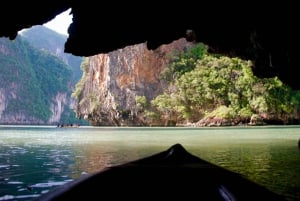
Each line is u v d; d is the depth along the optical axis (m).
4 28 11.07
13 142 28.92
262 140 26.89
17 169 12.80
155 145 23.80
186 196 5.17
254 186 5.82
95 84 102.75
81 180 5.86
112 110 93.50
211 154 16.94
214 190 5.41
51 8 10.95
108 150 20.33
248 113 73.75
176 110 85.38
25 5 10.41
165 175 6.02
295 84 18.56
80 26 12.41
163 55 92.94
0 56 163.62
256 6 12.12
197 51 90.75
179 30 13.52
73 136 40.09
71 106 190.50
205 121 78.25
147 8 11.95
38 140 31.84
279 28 13.02
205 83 81.88
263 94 72.31
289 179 9.91
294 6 11.41
